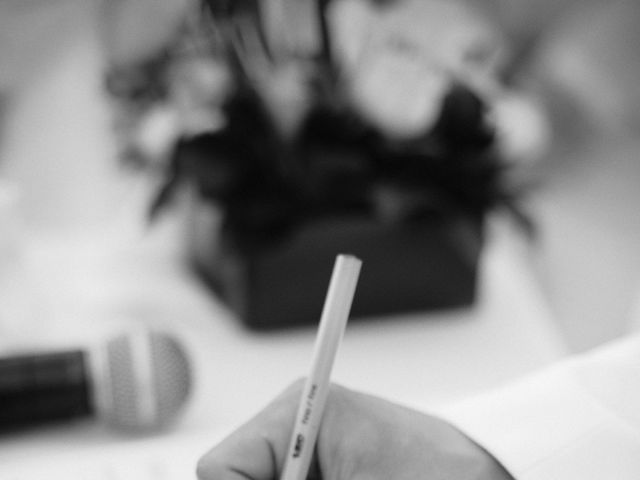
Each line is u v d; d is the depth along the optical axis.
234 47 0.80
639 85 0.97
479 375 0.75
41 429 0.67
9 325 0.71
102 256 0.93
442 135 0.80
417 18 0.78
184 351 0.68
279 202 0.78
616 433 0.51
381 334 0.81
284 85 0.79
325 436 0.53
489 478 0.52
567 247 1.00
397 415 0.53
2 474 0.62
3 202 0.73
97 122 0.95
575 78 0.95
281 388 0.73
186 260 0.91
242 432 0.52
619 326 1.01
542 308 0.87
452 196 0.80
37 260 0.86
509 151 0.80
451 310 0.84
